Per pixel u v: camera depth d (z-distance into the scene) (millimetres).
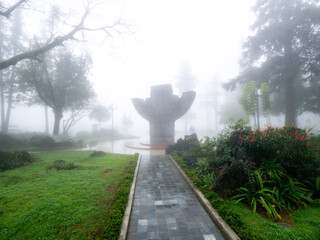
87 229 3062
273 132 4754
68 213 3502
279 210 3551
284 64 13422
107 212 3631
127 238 2902
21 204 3887
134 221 3414
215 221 3312
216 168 5582
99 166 7391
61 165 7355
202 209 3873
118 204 3678
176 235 2977
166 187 5219
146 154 11453
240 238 2643
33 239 2770
